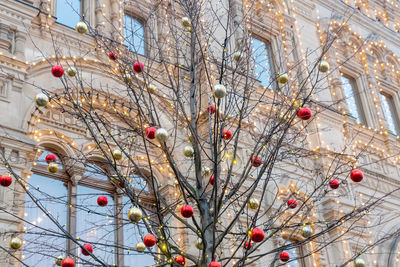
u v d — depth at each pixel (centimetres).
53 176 1369
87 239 1341
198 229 981
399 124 2411
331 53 2277
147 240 923
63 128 1426
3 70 1371
